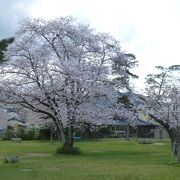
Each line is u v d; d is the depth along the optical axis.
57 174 17.92
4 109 35.62
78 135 60.56
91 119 31.28
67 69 30.20
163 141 56.94
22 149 36.91
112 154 30.59
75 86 30.69
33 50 31.16
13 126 71.44
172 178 16.34
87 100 31.09
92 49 32.69
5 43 21.09
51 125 41.12
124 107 34.78
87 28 32.72
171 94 32.91
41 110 31.84
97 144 46.25
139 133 75.44
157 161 24.28
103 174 17.80
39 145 43.94
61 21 32.03
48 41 32.06
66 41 32.22
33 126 41.47
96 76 31.05
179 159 23.27
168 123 31.17
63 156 28.42
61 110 29.98
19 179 16.38
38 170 19.50
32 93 30.66
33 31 31.66
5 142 52.97
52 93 30.44
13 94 31.08
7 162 23.56
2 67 31.11
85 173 18.25
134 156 28.44
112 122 32.94
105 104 32.44
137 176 16.98
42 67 30.62
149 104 33.69
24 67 31.03
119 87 34.00
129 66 35.41
